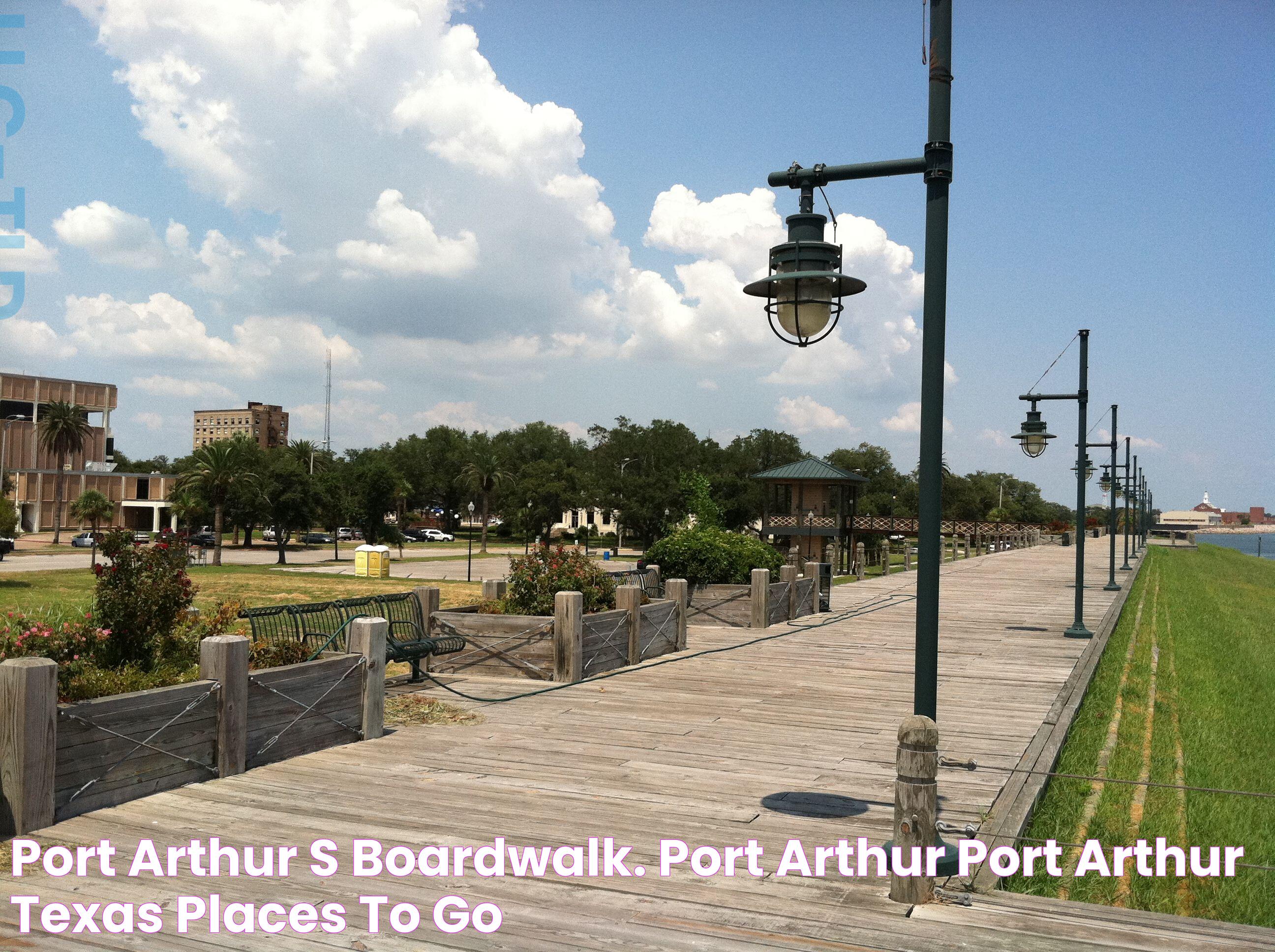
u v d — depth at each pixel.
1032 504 140.75
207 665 6.96
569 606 11.18
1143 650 16.98
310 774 7.10
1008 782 7.26
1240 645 20.27
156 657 7.88
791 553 21.80
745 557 18.38
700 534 18.44
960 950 4.27
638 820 6.12
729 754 7.91
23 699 5.60
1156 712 11.71
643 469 92.50
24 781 5.60
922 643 5.40
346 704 8.09
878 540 48.38
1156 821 7.19
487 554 85.31
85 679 6.78
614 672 12.06
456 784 6.87
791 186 5.80
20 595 31.89
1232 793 5.86
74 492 106.06
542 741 8.29
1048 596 24.73
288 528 63.22
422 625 11.73
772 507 42.78
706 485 32.88
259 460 83.00
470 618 11.64
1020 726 9.38
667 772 7.32
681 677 11.74
